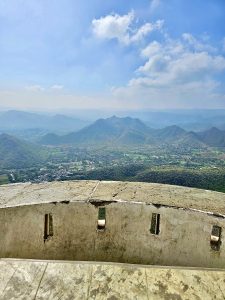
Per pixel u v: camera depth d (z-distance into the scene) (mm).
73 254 3852
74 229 3834
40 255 3734
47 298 2506
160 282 2744
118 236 3855
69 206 3797
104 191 4285
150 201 3805
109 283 2709
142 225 3773
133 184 4750
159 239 3703
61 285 2666
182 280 2779
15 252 3553
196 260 3480
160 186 4645
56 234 3797
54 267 2910
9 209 3480
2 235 3438
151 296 2561
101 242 3885
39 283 2684
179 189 4484
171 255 3643
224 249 3248
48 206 3721
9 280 2713
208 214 3377
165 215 3664
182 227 3564
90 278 2771
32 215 3646
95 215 3855
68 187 4504
